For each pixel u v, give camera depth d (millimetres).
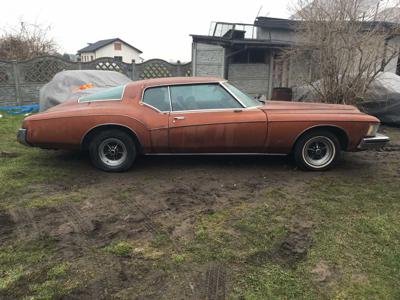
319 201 3789
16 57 17047
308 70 10406
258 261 2650
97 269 2533
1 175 4547
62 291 2285
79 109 4617
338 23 8461
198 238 2986
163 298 2227
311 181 4430
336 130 4707
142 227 3189
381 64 8617
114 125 4555
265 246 2865
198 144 4598
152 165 5117
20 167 4922
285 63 12758
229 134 4539
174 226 3207
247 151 4699
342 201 3797
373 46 8164
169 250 2797
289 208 3604
